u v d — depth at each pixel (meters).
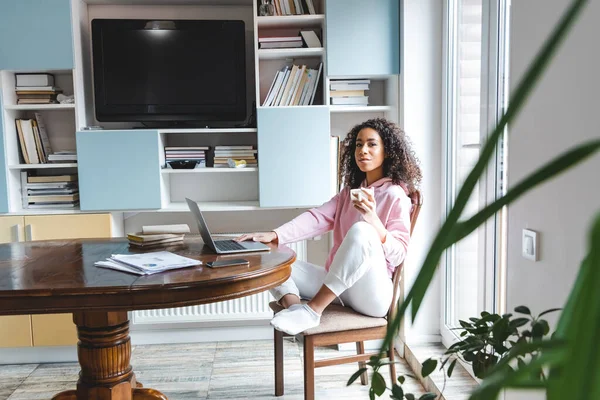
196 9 3.41
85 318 1.95
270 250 2.15
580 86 1.37
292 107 3.11
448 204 2.92
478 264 2.49
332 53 3.06
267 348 3.31
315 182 3.15
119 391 1.98
